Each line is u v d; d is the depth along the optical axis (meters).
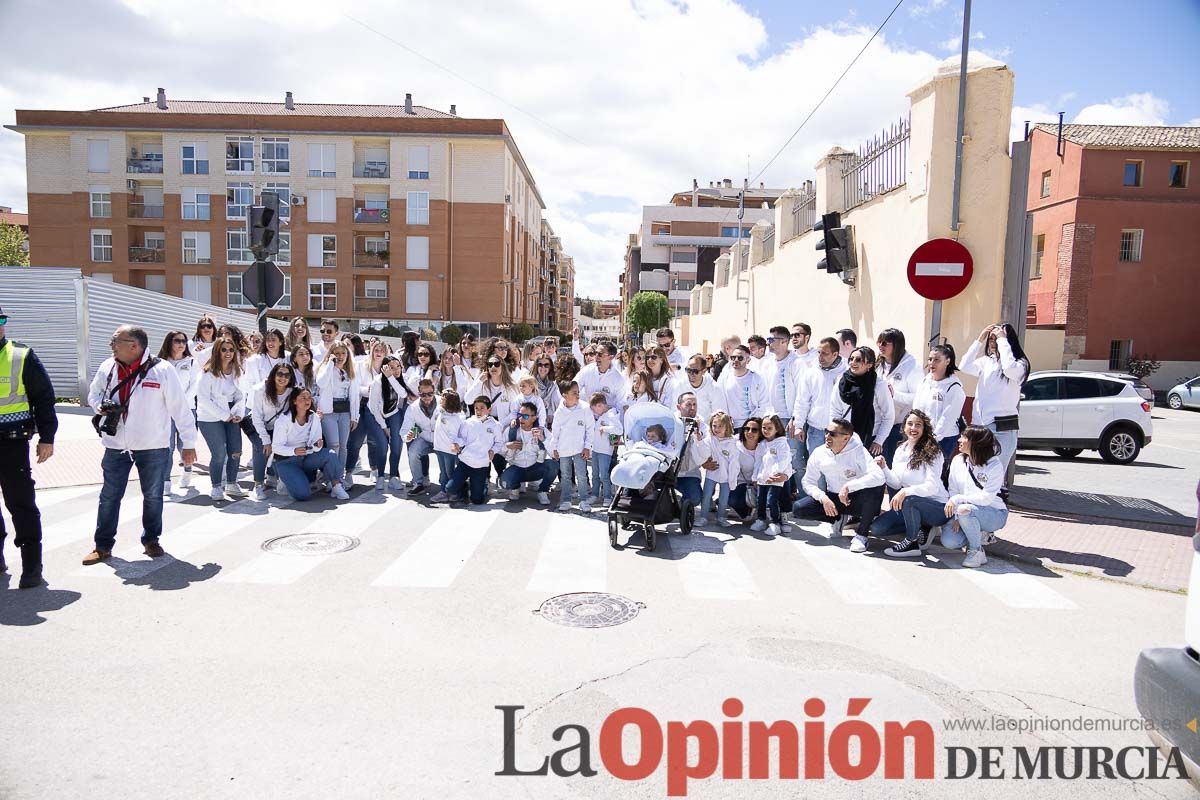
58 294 16.38
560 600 5.39
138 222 47.88
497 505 8.50
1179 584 5.95
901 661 4.47
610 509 6.86
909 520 6.75
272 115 47.94
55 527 7.09
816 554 6.80
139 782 3.12
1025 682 4.23
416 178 48.47
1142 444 13.12
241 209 47.94
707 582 5.89
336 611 5.08
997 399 7.96
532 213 68.81
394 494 8.99
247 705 3.78
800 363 8.82
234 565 6.03
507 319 53.59
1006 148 8.97
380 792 3.09
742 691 4.05
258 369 9.18
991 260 8.98
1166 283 30.58
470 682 4.08
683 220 85.81
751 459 7.78
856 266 11.59
